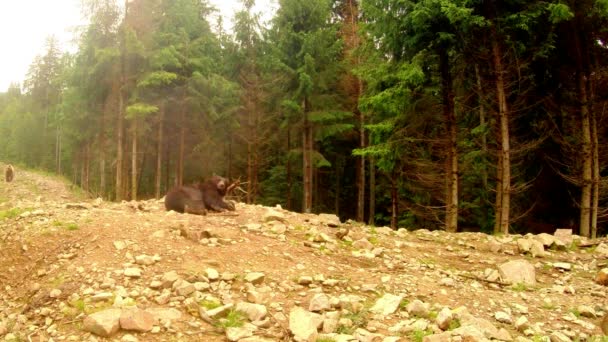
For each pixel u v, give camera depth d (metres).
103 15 22.83
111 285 5.91
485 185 17.03
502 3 13.44
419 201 21.14
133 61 22.64
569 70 15.20
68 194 31.34
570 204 16.20
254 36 25.39
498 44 13.66
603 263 9.01
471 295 6.71
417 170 18.45
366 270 7.49
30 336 5.08
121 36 22.38
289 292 6.22
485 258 9.27
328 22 25.06
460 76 15.53
